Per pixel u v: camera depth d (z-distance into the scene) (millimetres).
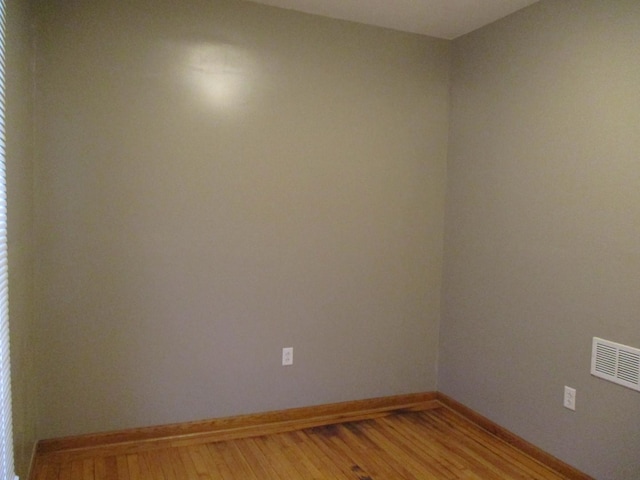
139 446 2691
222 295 2869
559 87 2543
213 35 2756
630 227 2205
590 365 2389
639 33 2164
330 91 3043
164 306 2750
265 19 2861
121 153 2609
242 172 2863
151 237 2699
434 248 3406
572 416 2488
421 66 3275
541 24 2654
